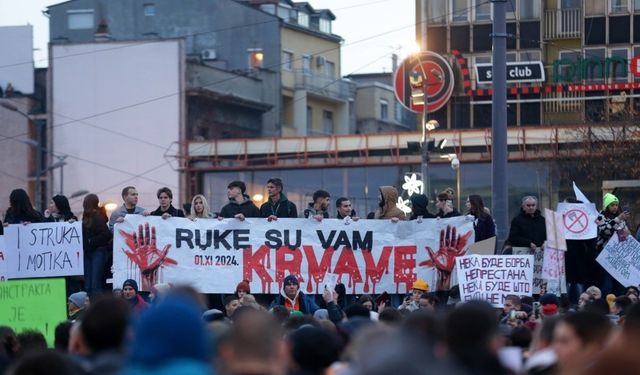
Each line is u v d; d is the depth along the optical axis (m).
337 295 18.98
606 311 15.31
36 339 11.41
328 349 8.45
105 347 8.00
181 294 6.20
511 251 19.50
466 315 7.36
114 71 69.81
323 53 81.19
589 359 8.48
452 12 60.69
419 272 19.25
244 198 20.00
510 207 58.03
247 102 72.62
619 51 58.88
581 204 19.53
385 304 19.27
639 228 20.80
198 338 5.80
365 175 64.88
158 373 5.70
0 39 70.25
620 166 55.69
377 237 19.28
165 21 75.38
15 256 19.17
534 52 59.69
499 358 7.32
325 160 65.56
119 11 75.50
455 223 19.22
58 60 70.44
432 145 44.97
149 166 69.12
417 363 5.23
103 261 19.28
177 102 69.06
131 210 19.55
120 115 69.69
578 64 58.94
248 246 19.22
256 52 75.12
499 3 21.42
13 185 69.81
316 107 80.12
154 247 19.08
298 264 19.25
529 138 57.72
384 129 85.62
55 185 70.00
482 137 59.34
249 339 6.34
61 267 19.02
